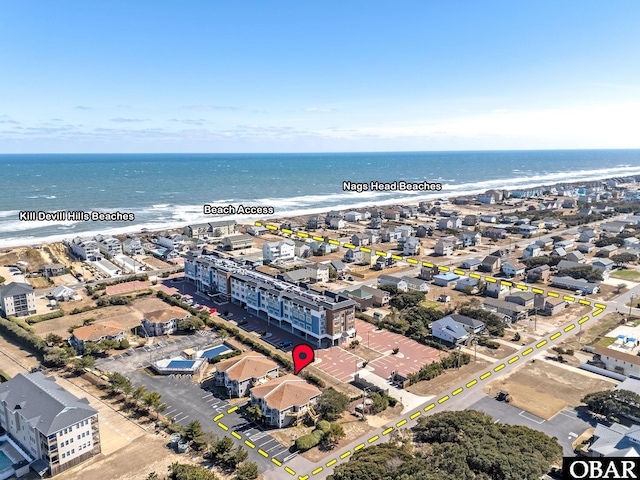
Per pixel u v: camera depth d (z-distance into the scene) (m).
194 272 157.25
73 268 175.25
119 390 90.56
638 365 94.69
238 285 136.75
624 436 68.81
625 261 182.38
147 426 80.06
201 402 87.56
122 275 168.88
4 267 172.50
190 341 114.56
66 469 69.00
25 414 70.62
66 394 75.88
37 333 118.00
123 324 124.56
